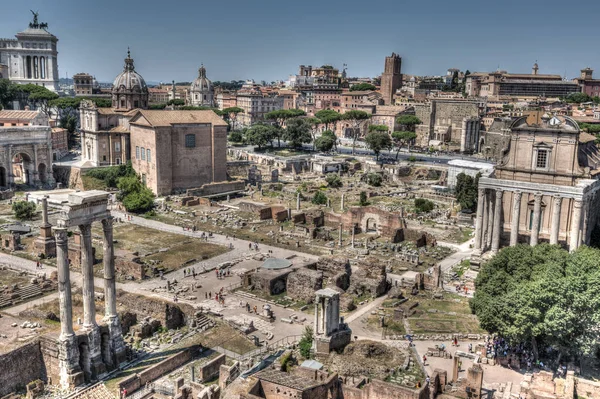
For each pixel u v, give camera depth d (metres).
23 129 166.88
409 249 114.50
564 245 98.06
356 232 129.12
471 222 137.50
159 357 65.69
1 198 154.88
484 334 73.38
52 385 59.19
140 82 196.75
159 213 145.25
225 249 115.38
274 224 135.50
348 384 58.09
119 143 184.00
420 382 58.53
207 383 60.22
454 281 95.62
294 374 57.47
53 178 176.88
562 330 59.06
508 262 72.38
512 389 57.69
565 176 95.94
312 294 87.25
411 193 174.38
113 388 57.34
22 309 80.81
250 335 73.38
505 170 101.69
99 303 79.00
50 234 109.75
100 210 60.16
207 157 172.25
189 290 91.44
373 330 75.56
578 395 54.88
